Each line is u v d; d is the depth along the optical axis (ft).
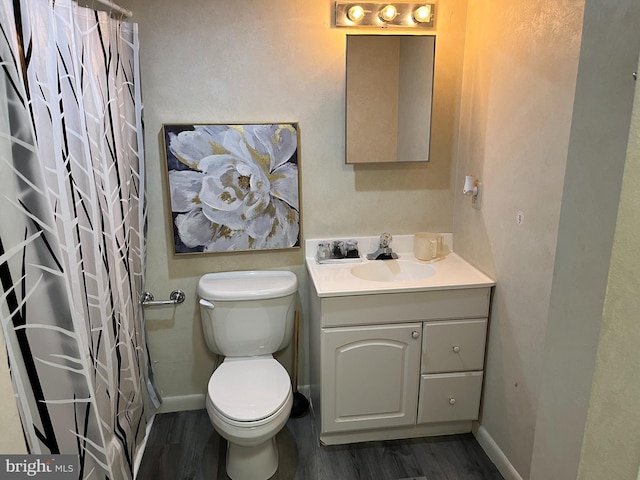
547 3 5.06
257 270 7.70
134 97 6.53
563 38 4.82
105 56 5.49
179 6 6.56
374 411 6.97
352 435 7.23
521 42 5.61
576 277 2.84
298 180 7.33
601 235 2.62
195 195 7.15
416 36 7.02
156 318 7.71
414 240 7.74
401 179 7.66
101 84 5.37
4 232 3.56
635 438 2.89
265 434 5.90
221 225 7.32
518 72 5.71
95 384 5.04
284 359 8.24
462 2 7.02
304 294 7.93
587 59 2.67
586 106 2.69
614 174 2.51
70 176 4.54
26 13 3.73
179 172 7.04
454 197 7.83
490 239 6.64
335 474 6.63
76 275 4.43
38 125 3.93
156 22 6.57
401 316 6.57
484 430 7.09
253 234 7.44
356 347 6.62
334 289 6.36
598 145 2.61
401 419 7.09
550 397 3.17
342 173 7.50
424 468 6.74
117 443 5.77
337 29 6.93
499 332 6.49
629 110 2.40
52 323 4.09
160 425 7.77
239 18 6.71
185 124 6.88
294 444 7.25
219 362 7.74
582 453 2.88
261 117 7.11
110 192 5.62
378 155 7.37
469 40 7.04
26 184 3.71
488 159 6.59
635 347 2.72
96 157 5.22
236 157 7.09
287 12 6.78
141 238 7.00
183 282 7.61
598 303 2.66
